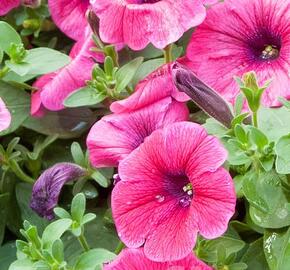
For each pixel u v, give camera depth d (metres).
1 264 0.72
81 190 0.71
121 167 0.63
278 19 0.69
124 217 0.63
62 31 0.78
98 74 0.71
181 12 0.68
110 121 0.68
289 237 0.63
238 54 0.70
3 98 0.74
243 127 0.63
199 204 0.61
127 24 0.68
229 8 0.70
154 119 0.68
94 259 0.65
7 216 0.74
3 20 0.80
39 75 0.76
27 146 0.77
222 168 0.61
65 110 0.75
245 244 0.67
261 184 0.63
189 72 0.64
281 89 0.67
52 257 0.64
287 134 0.62
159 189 0.64
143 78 0.72
